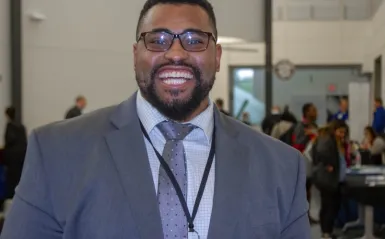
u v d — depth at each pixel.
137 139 1.25
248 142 1.35
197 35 1.24
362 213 5.87
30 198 1.21
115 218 1.17
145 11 1.29
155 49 1.24
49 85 8.72
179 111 1.25
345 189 5.22
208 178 1.26
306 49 11.70
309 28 11.67
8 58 8.41
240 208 1.24
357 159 6.92
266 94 9.60
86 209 1.19
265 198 1.28
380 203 4.81
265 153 1.35
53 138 1.25
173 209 1.20
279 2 11.68
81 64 8.87
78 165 1.22
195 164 1.26
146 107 1.28
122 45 9.05
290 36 11.70
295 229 1.32
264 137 1.40
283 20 11.69
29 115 8.60
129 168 1.21
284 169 1.35
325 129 5.41
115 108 1.34
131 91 9.14
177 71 1.24
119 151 1.23
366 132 7.76
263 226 1.25
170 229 1.18
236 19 9.35
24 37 8.55
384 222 5.52
